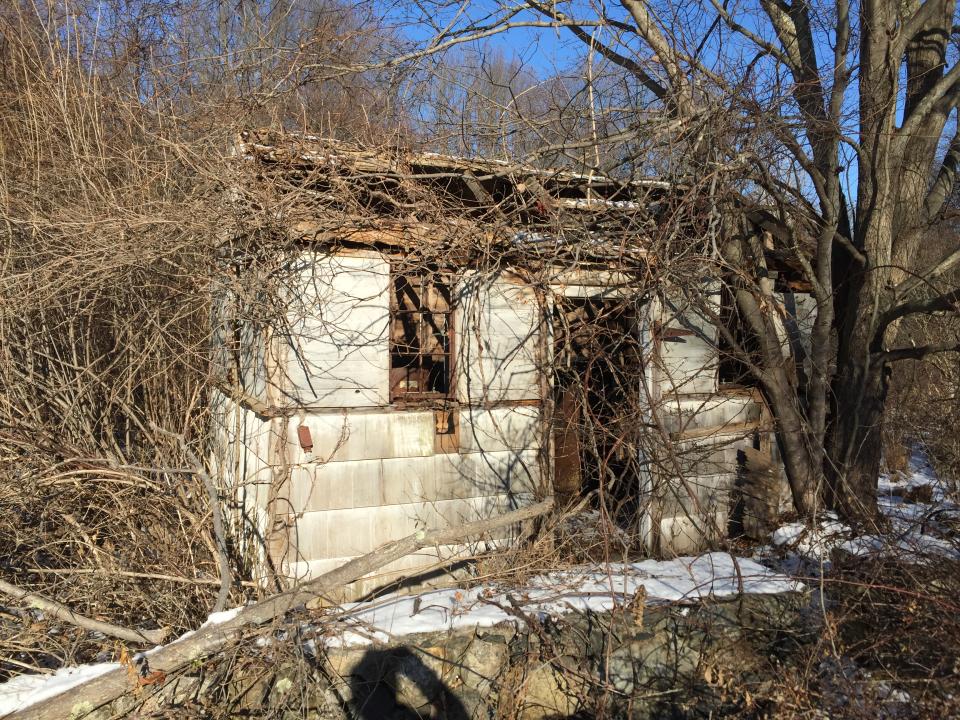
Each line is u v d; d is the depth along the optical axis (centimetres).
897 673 456
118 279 679
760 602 493
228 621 423
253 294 550
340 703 416
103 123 882
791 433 672
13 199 710
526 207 565
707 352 666
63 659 455
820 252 668
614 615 463
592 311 700
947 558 500
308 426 548
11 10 947
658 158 569
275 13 768
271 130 554
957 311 618
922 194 712
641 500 621
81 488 593
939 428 802
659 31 605
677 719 452
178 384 787
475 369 602
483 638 445
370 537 565
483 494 605
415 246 572
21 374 657
